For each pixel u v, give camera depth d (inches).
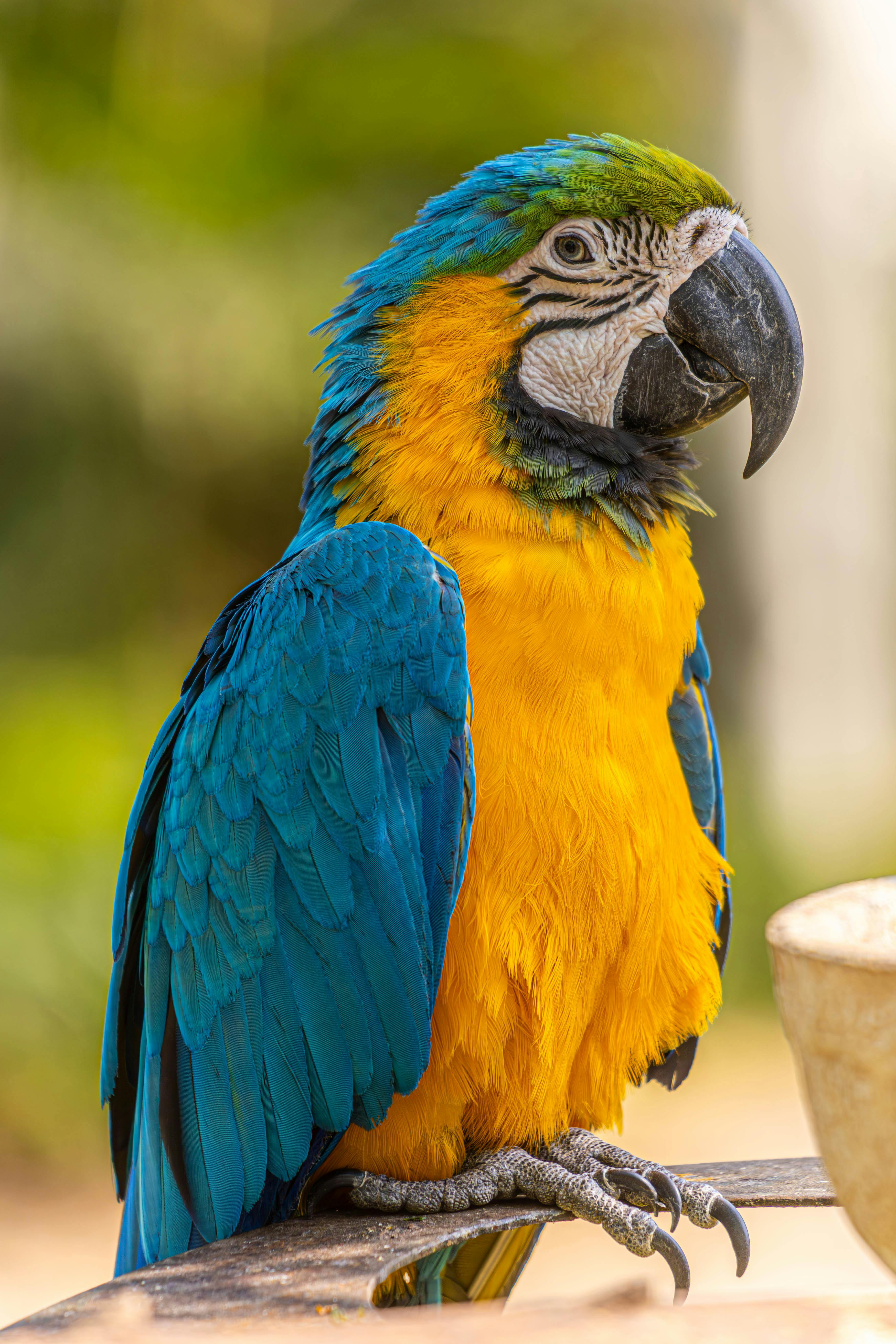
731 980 502.6
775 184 568.7
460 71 467.5
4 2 446.9
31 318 428.1
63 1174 396.5
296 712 130.3
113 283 431.2
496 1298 140.9
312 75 470.0
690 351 152.9
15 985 399.9
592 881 132.3
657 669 139.9
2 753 431.2
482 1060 131.4
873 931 74.5
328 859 127.5
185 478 470.9
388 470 143.6
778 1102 454.9
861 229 595.8
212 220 444.5
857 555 608.7
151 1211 138.5
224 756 134.2
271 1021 128.2
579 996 135.5
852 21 571.8
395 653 129.7
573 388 148.5
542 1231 148.9
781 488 586.9
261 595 140.4
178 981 134.3
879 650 625.3
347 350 152.5
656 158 153.2
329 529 146.9
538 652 132.3
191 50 466.0
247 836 131.1
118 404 445.7
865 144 589.3
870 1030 66.1
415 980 125.6
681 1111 454.9
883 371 607.2
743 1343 69.1
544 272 147.6
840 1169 69.0
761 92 548.7
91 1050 404.5
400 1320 72.1
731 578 569.6
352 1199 132.3
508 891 130.9
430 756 128.8
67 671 454.9
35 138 438.6
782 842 532.1
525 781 130.7
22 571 456.8
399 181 467.5
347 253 453.1
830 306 595.2
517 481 138.7
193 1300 86.8
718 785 166.1
